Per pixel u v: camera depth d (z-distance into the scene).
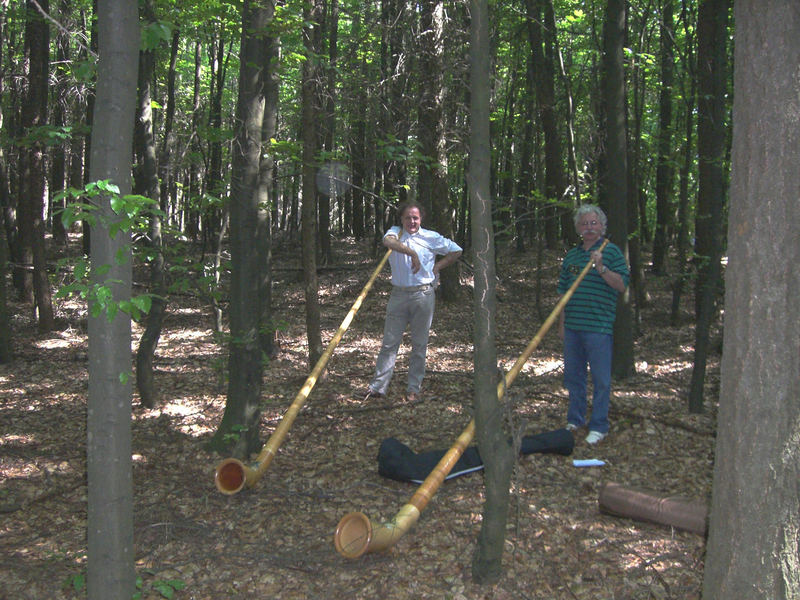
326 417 6.02
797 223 1.87
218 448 5.13
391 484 4.52
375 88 8.91
